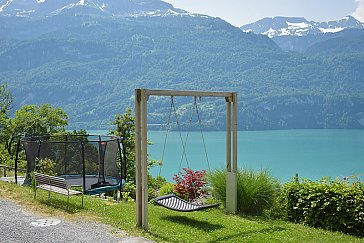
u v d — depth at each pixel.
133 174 22.19
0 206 8.27
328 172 68.00
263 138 141.38
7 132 22.58
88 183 11.09
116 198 11.43
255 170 9.71
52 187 8.91
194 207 8.09
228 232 7.32
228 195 9.23
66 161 11.53
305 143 123.62
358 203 7.79
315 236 7.44
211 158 82.62
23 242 6.14
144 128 7.06
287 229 7.84
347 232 7.93
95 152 11.90
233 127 9.09
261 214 9.27
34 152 10.97
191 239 6.72
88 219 7.48
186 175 10.88
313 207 8.41
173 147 104.88
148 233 6.78
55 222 7.23
